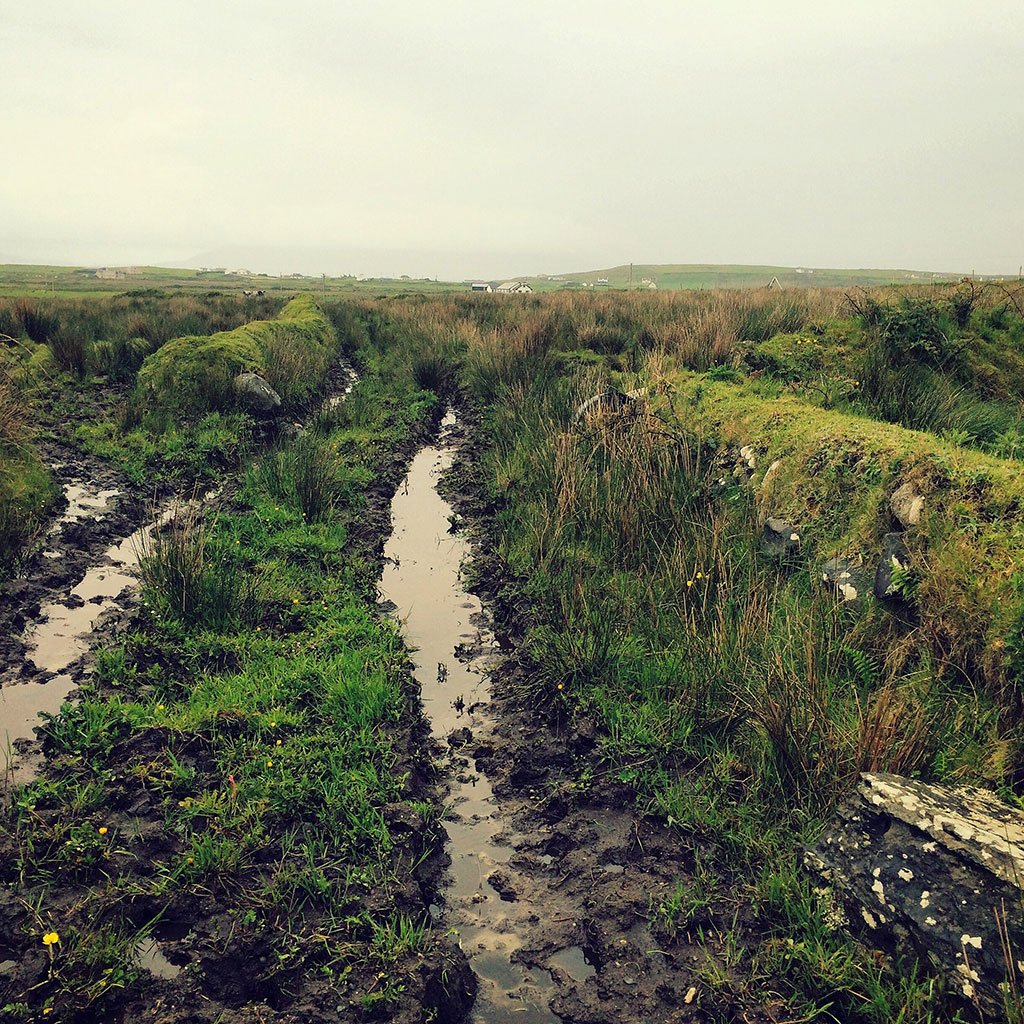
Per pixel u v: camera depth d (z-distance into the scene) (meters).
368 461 9.49
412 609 6.21
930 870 3.00
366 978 3.04
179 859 3.51
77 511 7.72
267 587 6.03
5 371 11.02
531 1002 3.07
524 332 13.53
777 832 3.69
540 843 3.88
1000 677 4.03
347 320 21.25
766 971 3.08
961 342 8.88
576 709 4.74
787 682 4.11
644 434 7.64
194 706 4.57
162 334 15.77
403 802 3.96
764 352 9.27
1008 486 4.83
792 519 6.04
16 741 4.30
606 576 6.20
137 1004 2.92
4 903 3.24
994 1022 2.62
